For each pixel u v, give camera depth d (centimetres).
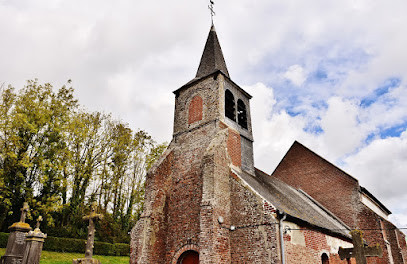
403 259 2255
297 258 1323
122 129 3158
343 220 2455
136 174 3334
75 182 2538
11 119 2111
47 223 2223
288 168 2931
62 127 2366
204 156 1545
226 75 1983
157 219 1605
